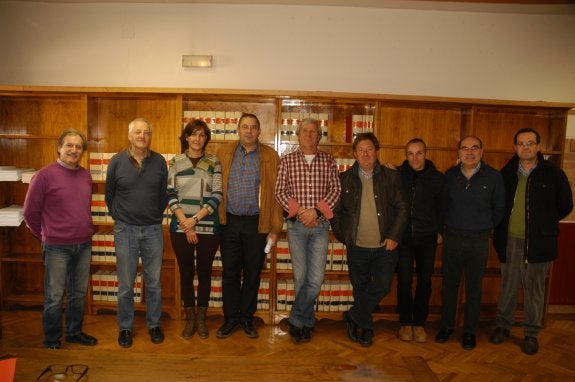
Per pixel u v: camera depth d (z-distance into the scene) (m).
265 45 3.64
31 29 3.62
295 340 2.98
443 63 3.68
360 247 2.87
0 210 3.16
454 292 3.05
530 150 2.81
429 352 2.91
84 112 3.29
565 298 3.76
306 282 2.93
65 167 2.54
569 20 3.70
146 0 3.55
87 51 3.64
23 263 3.70
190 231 2.78
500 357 2.86
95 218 3.41
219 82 3.65
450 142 3.70
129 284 2.77
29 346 2.80
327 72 3.66
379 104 3.29
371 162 2.76
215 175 2.86
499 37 3.69
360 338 3.01
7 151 3.61
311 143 2.82
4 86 3.13
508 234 3.02
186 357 1.57
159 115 3.58
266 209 2.92
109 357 1.55
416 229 2.92
